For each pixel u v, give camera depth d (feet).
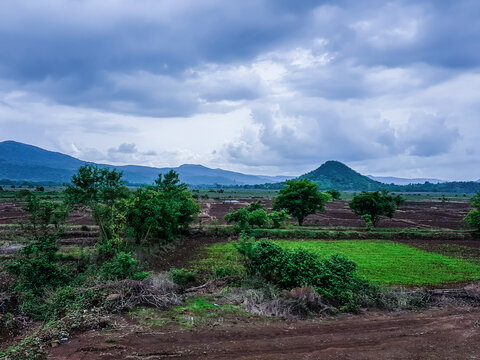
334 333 30.78
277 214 104.68
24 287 38.96
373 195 114.62
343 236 98.37
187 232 95.20
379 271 57.72
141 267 54.03
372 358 25.21
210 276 52.13
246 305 37.93
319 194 115.34
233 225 103.40
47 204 53.01
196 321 32.91
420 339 29.32
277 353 25.86
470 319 35.22
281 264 43.21
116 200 61.52
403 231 102.47
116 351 25.30
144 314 34.17
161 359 24.39
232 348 26.55
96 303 35.14
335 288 40.40
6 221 114.11
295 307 37.29
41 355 24.43
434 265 62.85
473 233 101.50
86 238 78.69
